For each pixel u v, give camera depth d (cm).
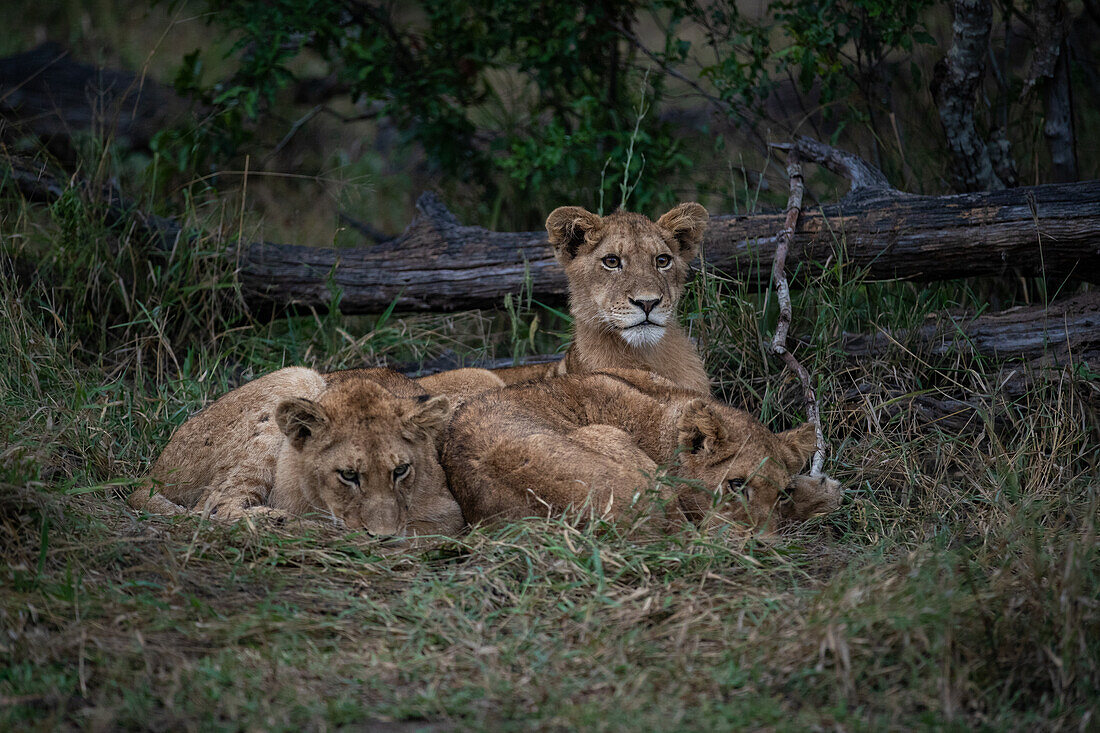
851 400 1120
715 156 1669
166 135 1559
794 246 1166
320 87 2008
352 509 844
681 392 977
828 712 573
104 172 1326
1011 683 600
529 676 618
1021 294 1246
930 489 984
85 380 1112
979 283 1259
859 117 1436
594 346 1132
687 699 587
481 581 732
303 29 1488
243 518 827
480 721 560
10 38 2131
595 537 770
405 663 632
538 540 776
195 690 578
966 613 647
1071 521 838
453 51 1588
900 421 1088
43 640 621
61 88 1823
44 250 1299
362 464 838
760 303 1226
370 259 1279
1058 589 648
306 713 567
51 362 1091
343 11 1609
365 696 597
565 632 671
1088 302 1109
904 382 1119
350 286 1273
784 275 1123
